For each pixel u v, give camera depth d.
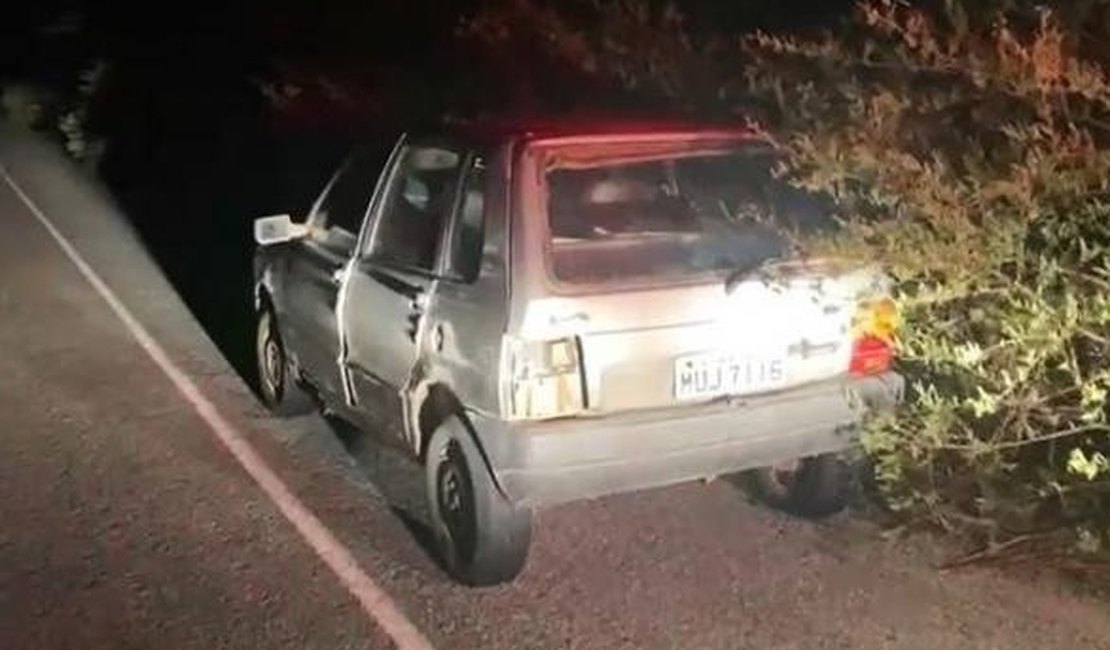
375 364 6.55
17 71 28.36
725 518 6.66
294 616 5.77
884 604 5.65
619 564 6.18
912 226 5.64
